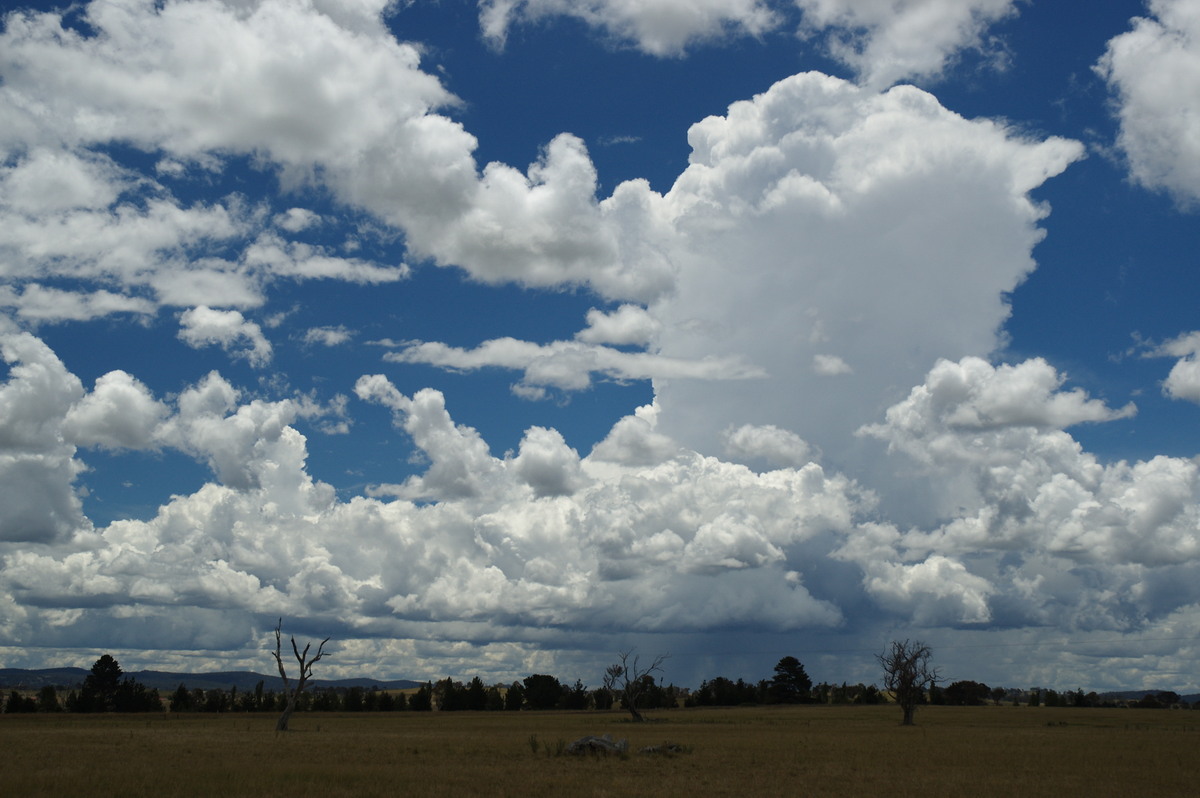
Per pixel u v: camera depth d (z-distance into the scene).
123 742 58.81
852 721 125.88
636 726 103.19
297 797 31.97
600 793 34.44
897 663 121.31
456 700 197.38
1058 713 166.75
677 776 41.38
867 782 40.62
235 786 34.22
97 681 165.38
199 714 141.75
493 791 34.66
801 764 49.28
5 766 40.38
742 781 39.88
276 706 185.88
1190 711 188.88
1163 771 47.78
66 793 31.64
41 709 160.00
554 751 54.22
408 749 55.31
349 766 42.97
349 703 188.75
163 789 33.22
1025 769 48.41
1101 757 56.66
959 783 40.91
